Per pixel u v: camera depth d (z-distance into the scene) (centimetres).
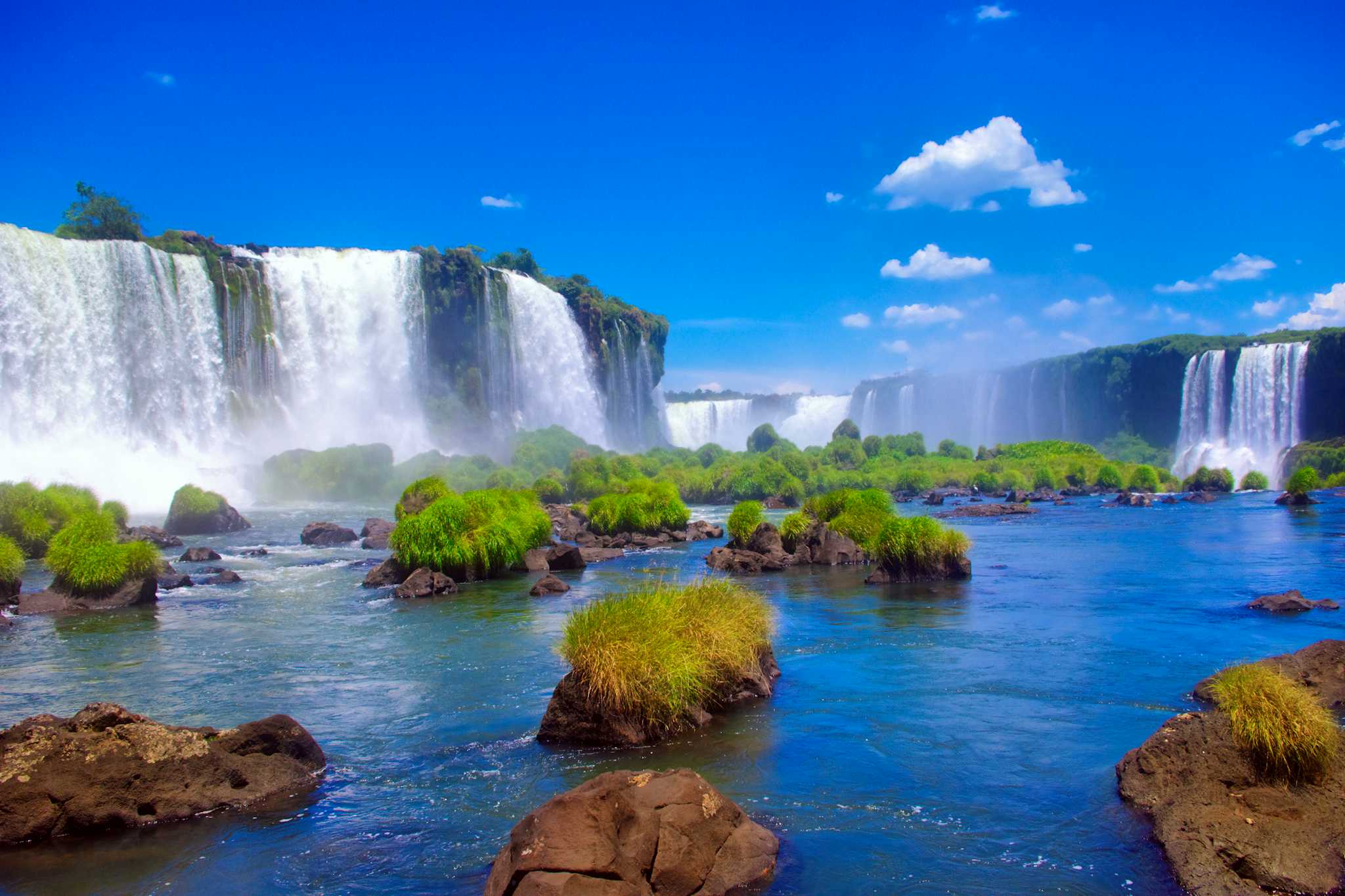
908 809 957
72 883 815
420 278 10950
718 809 823
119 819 938
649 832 769
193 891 796
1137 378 13362
